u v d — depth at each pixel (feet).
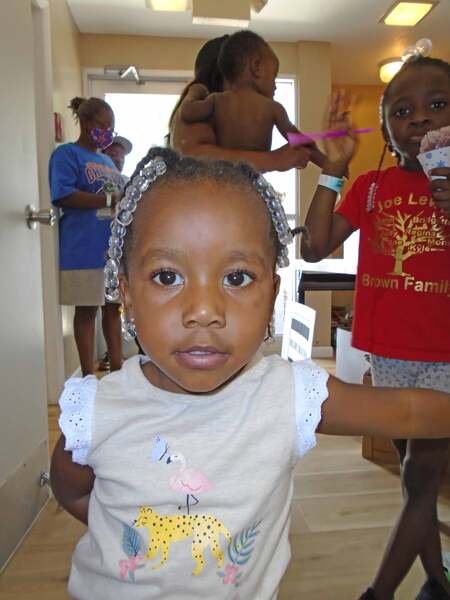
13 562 4.86
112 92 14.28
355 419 2.28
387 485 6.51
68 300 9.18
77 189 9.00
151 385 2.33
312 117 14.43
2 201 4.77
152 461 2.20
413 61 3.93
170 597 2.20
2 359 4.73
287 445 2.24
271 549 2.31
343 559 4.94
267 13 12.65
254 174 2.10
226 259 1.92
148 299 1.94
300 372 2.36
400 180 4.00
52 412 9.25
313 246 4.03
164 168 2.04
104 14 12.66
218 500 2.18
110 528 2.28
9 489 4.89
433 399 2.30
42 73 9.66
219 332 1.90
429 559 4.09
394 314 3.89
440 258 3.80
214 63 5.56
